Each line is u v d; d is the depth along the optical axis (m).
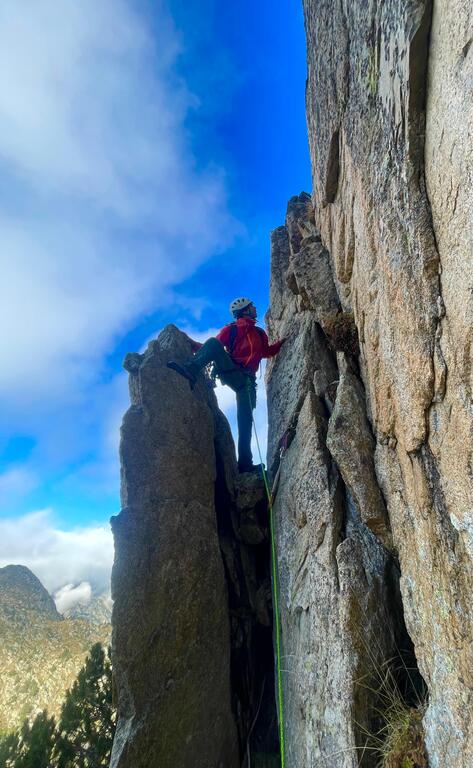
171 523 7.00
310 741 4.54
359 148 4.46
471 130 2.38
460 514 2.84
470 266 2.54
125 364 8.26
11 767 12.24
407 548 3.88
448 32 2.56
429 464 3.35
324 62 5.66
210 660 6.64
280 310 9.75
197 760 5.99
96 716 12.98
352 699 4.10
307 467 5.95
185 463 7.67
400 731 3.73
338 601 4.63
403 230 3.36
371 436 4.96
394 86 3.28
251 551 8.38
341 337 5.79
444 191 2.79
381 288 4.07
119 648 5.95
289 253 10.30
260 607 7.70
